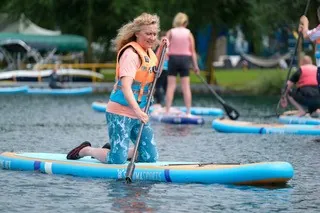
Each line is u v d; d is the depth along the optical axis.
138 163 21.91
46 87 75.75
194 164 21.62
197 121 39.47
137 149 21.88
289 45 89.88
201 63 106.56
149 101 21.70
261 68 120.25
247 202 18.64
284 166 20.36
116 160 21.86
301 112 38.91
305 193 19.72
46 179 21.38
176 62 39.78
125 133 21.83
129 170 20.92
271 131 34.06
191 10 82.56
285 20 69.50
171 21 81.38
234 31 89.19
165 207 18.08
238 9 84.38
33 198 19.05
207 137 32.72
